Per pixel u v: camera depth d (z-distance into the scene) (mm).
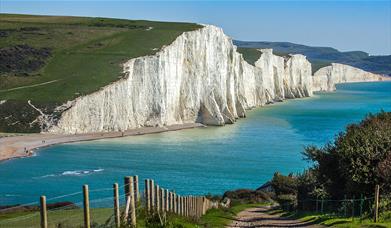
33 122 111562
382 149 30406
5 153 89500
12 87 124625
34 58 140125
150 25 173125
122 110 124562
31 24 172000
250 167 81062
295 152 95062
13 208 37188
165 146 102375
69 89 122188
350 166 30703
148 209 21875
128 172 75688
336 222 25844
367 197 29953
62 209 27078
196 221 28422
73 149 95875
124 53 140625
